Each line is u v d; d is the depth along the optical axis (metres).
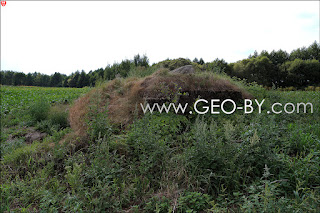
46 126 7.47
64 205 2.81
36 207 3.07
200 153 3.15
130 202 2.92
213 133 3.30
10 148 5.45
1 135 6.78
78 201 2.81
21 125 7.89
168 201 2.70
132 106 5.72
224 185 2.96
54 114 7.78
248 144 3.27
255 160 3.12
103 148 3.68
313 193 2.45
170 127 4.54
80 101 6.85
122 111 5.61
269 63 31.34
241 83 8.01
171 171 3.25
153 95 5.96
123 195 2.88
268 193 2.24
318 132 4.23
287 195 2.70
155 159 3.43
